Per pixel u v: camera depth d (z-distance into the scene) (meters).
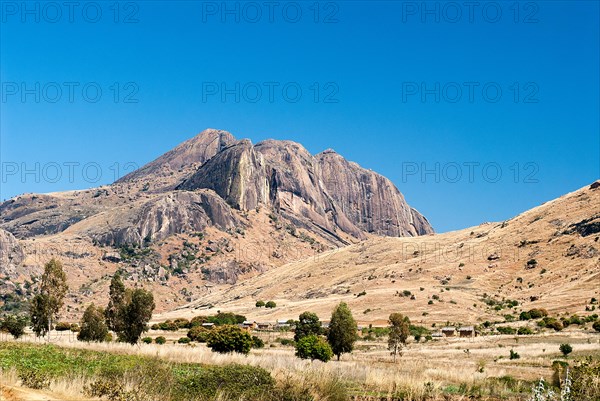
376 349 93.31
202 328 113.00
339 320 70.25
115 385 19.09
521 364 57.03
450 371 39.19
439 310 169.12
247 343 61.78
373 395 26.11
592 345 78.12
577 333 104.62
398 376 29.95
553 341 94.69
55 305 72.69
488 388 31.08
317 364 38.72
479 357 68.94
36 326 71.88
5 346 43.72
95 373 26.05
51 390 18.58
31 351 39.72
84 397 18.30
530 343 93.56
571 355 65.44
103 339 69.62
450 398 26.92
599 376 19.36
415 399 26.38
